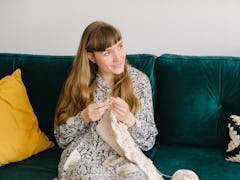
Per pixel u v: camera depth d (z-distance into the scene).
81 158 1.49
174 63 1.69
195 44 2.00
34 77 1.79
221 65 1.65
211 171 1.44
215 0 1.90
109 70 1.51
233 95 1.62
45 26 2.15
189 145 1.69
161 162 1.54
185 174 1.34
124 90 1.54
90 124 1.54
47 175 1.50
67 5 2.09
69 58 1.80
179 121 1.66
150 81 1.69
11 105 1.68
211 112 1.63
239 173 1.42
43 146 1.72
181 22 1.97
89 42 1.49
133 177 1.38
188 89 1.65
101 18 2.06
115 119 1.46
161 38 2.02
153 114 1.65
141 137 1.52
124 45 2.08
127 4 2.01
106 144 1.51
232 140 1.52
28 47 2.21
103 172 1.40
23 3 2.13
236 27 1.92
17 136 1.63
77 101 1.57
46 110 1.78
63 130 1.53
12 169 1.55
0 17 2.18
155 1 1.97
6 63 1.84
